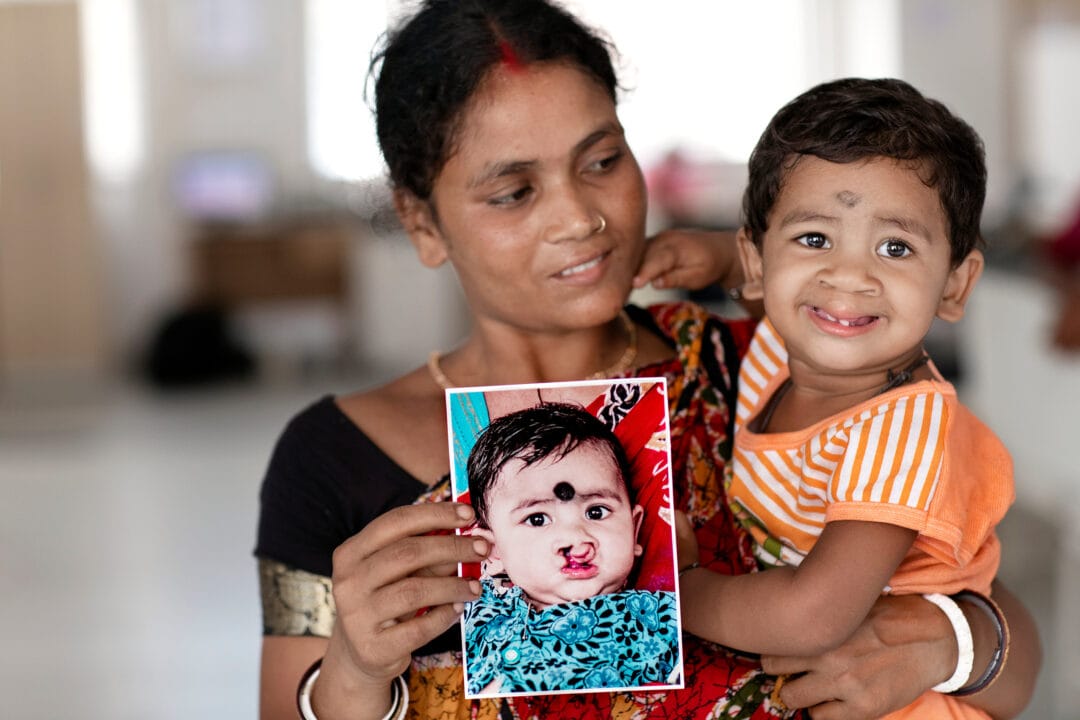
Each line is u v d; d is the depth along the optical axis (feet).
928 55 30.12
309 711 3.77
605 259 4.06
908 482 3.65
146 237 30.89
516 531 3.70
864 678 3.79
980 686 3.96
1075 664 10.30
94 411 25.23
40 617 13.34
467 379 4.34
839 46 31.07
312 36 30.30
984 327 12.51
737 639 3.77
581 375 4.32
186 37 30.32
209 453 20.72
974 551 3.92
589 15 4.20
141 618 13.19
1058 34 29.30
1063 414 11.11
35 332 30.89
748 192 4.10
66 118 30.19
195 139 30.60
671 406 4.19
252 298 29.25
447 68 3.92
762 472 4.05
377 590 3.48
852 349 3.76
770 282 3.92
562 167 3.94
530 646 3.69
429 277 29.22
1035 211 21.25
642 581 3.72
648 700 3.89
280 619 4.06
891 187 3.73
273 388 27.07
